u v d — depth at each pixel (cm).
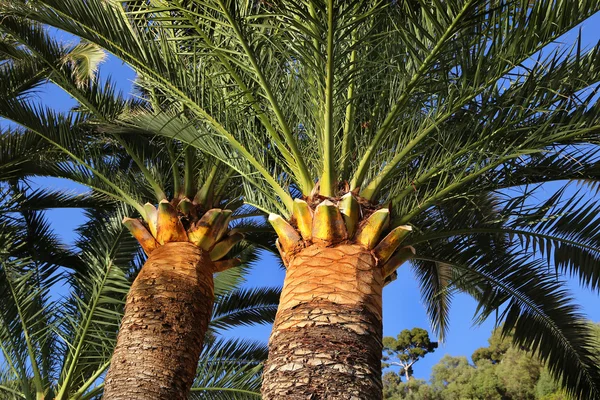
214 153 613
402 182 561
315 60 488
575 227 619
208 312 677
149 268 670
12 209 961
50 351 838
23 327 812
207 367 866
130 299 653
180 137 639
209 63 578
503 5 445
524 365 2872
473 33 475
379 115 551
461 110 532
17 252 939
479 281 747
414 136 549
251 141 573
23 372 813
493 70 493
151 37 587
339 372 406
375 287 462
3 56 965
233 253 996
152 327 627
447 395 3164
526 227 632
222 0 464
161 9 477
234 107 555
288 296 454
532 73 489
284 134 519
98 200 991
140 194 794
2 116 759
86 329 789
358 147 546
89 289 824
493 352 3481
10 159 832
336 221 480
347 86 507
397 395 3416
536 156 570
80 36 579
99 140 855
